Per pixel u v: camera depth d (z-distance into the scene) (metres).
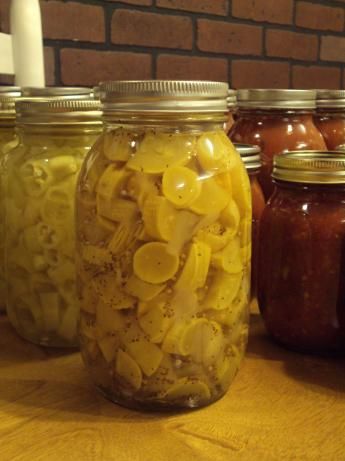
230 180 0.40
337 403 0.44
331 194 0.48
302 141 0.63
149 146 0.39
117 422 0.41
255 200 0.55
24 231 0.50
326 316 0.49
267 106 0.62
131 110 0.38
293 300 0.50
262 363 0.50
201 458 0.37
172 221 0.38
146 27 1.25
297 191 0.49
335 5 1.58
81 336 0.44
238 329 0.43
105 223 0.39
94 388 0.46
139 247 0.39
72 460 0.37
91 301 0.42
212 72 1.38
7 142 0.58
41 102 0.47
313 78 1.59
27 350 0.52
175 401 0.41
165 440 0.39
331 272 0.48
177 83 0.37
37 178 0.49
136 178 0.38
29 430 0.40
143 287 0.39
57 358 0.51
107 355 0.42
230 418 0.41
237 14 1.38
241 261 0.42
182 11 1.29
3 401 0.44
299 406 0.43
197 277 0.39
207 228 0.39
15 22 0.82
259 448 0.38
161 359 0.40
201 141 0.39
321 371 0.48
